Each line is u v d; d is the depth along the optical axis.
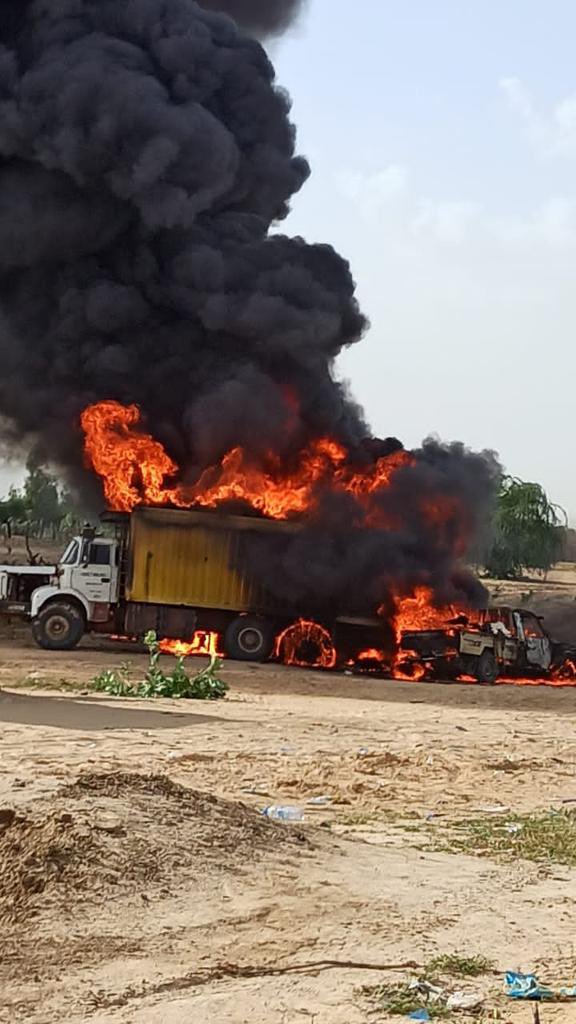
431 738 18.36
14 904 7.75
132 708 20.45
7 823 8.80
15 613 33.41
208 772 13.99
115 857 8.29
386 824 11.41
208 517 33.50
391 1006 6.29
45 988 6.48
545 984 6.73
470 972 6.92
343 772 14.32
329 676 30.50
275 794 12.83
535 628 34.03
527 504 70.38
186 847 8.77
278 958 7.04
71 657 30.97
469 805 12.73
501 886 8.97
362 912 7.98
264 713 21.00
